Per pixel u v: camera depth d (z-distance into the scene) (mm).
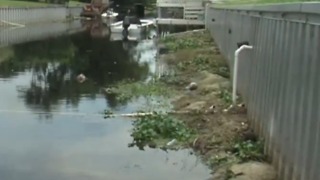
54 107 15156
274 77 9117
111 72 22688
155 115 12938
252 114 11312
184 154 10664
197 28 42781
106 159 10391
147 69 23484
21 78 20719
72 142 11492
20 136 11891
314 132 6668
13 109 14789
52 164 10039
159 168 9906
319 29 6750
